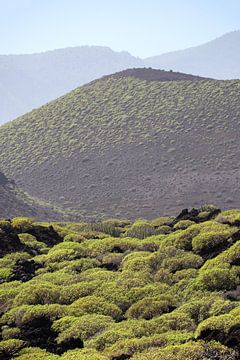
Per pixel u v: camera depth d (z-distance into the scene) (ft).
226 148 323.37
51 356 39.17
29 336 45.78
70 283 58.65
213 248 61.82
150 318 47.37
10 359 40.93
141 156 334.65
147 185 294.87
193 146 335.06
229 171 292.20
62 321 46.73
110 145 359.87
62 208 273.33
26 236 84.28
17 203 234.79
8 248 76.64
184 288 51.85
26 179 333.21
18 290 57.26
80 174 325.83
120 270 63.16
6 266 68.95
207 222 70.08
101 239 85.71
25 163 357.82
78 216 251.19
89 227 108.88
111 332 42.24
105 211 267.39
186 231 67.87
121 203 276.00
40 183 324.19
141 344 38.73
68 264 67.15
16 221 90.58
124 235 96.37
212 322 38.47
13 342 43.88
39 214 233.76
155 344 38.78
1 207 215.72
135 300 51.57
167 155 329.31
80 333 44.21
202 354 34.47
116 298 51.67
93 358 36.76
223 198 257.55
